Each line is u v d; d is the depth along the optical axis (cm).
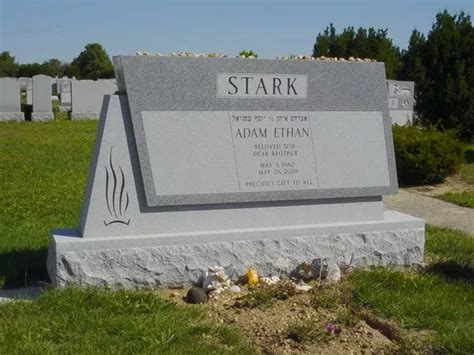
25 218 484
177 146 328
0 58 4041
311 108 355
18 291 317
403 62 1108
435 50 1022
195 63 331
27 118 1414
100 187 318
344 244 356
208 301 307
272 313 291
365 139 366
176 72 328
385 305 298
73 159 812
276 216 349
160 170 325
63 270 307
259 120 344
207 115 334
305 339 264
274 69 346
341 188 360
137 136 321
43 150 893
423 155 695
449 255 404
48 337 256
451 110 1015
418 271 362
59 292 294
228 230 336
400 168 707
